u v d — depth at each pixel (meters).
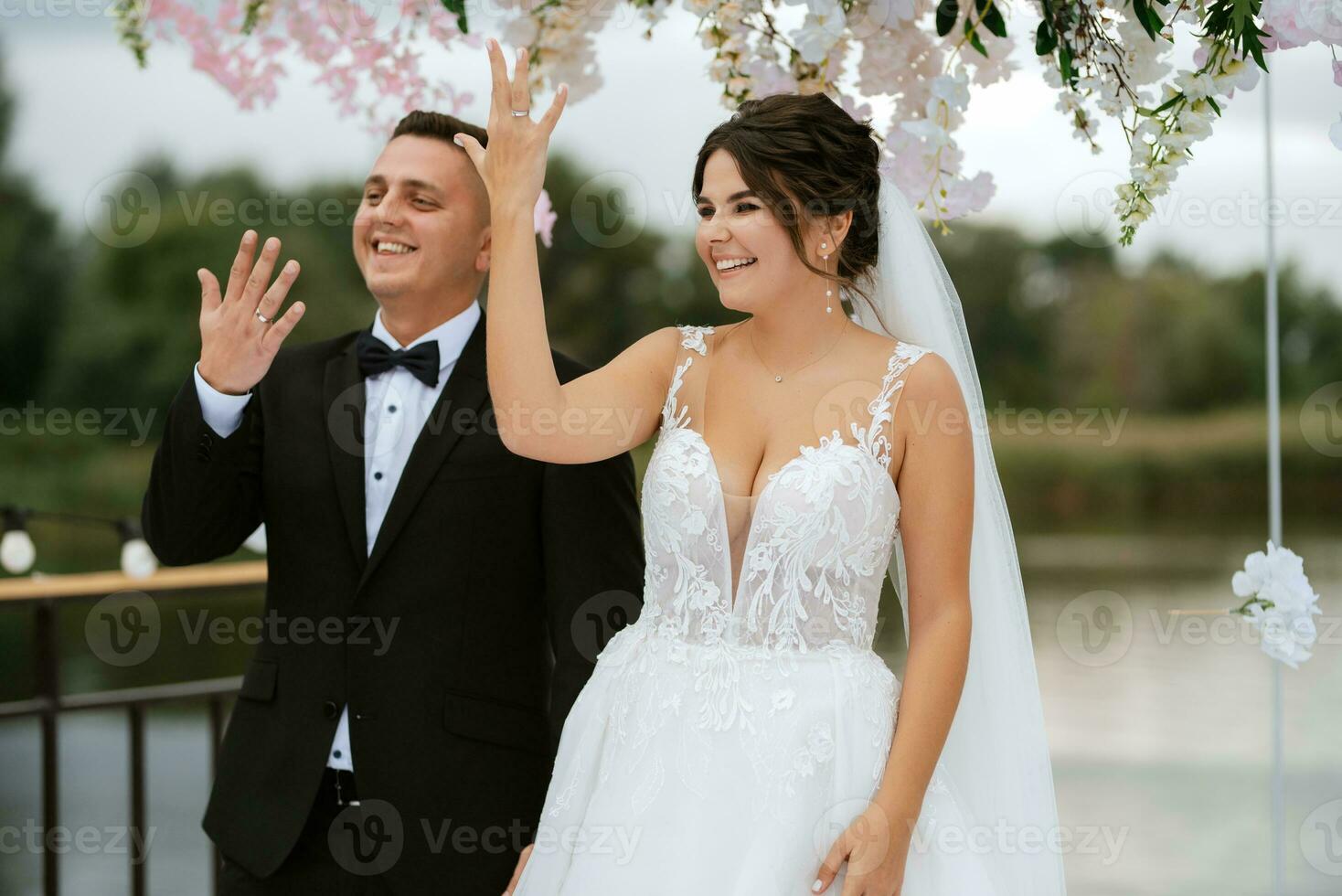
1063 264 20.69
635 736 2.07
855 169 2.13
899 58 2.50
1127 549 19.61
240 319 2.22
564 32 2.58
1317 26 2.12
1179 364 21.12
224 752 2.43
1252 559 2.59
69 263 16.48
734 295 2.10
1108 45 2.31
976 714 2.26
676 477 2.09
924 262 2.28
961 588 2.06
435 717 2.34
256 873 2.29
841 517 2.02
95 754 9.88
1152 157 2.27
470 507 2.39
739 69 2.51
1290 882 5.99
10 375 16.45
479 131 2.49
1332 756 8.35
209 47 2.52
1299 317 21.30
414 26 2.54
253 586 3.94
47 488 16.48
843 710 1.99
